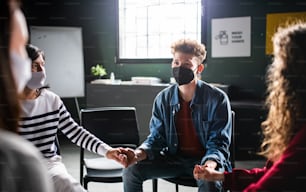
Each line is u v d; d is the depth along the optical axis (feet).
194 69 6.66
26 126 5.90
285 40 3.51
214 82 14.60
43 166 2.22
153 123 7.11
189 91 6.70
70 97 16.56
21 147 2.12
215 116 6.48
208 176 5.02
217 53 14.39
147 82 14.89
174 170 6.71
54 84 16.15
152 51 15.94
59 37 16.22
